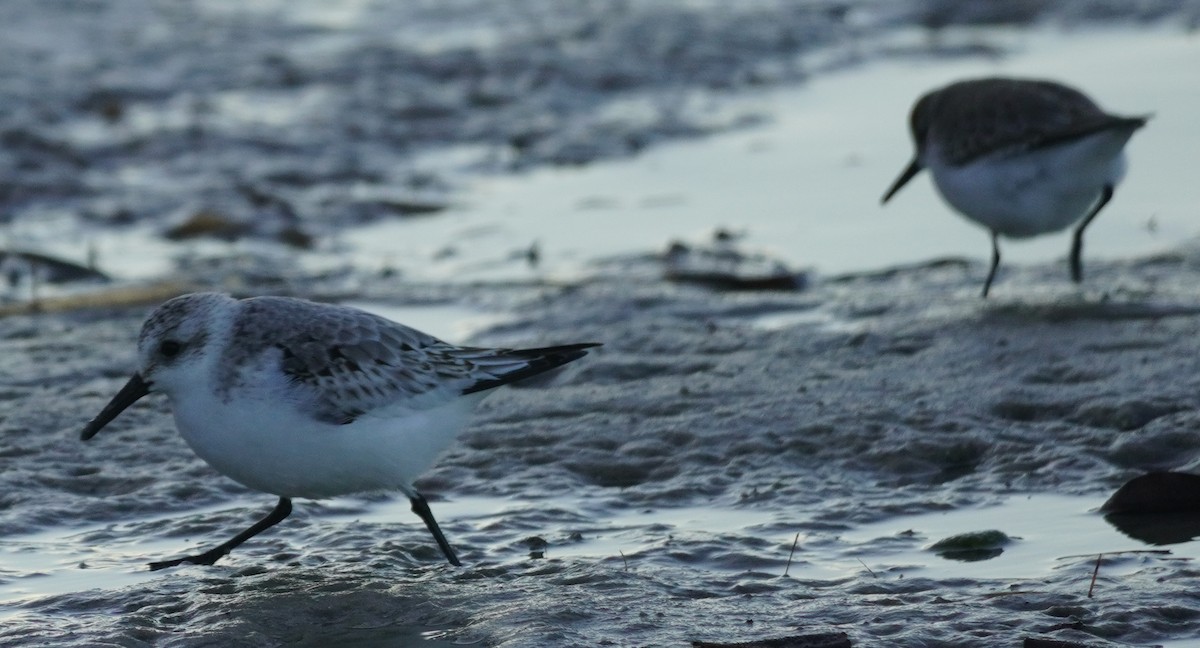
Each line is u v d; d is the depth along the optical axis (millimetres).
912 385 11594
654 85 24312
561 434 10891
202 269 16484
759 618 7453
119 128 21594
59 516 9539
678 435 10734
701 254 16453
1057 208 14062
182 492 9945
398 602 7844
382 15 28938
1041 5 28469
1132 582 7805
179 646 7340
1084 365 11719
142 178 20078
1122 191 17984
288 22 28234
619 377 12477
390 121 22297
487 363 8750
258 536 9172
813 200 18656
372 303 15398
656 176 20078
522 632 7258
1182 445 10031
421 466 8562
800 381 11883
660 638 7176
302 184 20047
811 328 13664
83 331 14352
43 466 10391
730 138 21641
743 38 26812
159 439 10953
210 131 21375
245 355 8211
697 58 25500
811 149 20828
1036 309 13523
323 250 17719
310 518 9531
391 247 17750
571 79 24234
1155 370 11461
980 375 11727
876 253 16656
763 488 9773
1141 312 13164
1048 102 14023
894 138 21109
